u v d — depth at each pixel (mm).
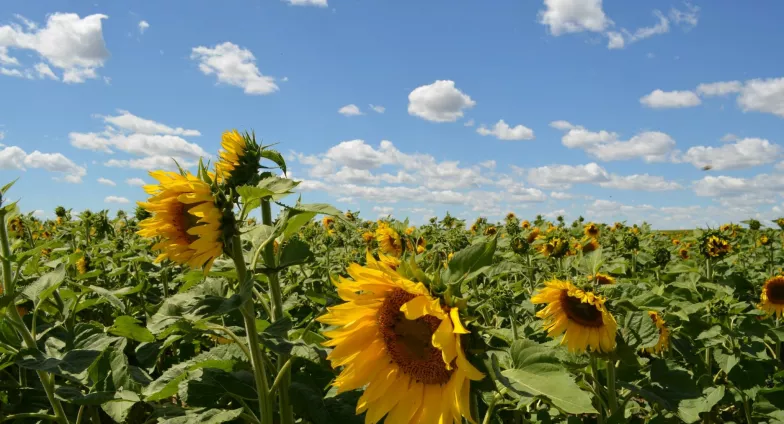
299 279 7828
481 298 6059
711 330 5582
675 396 4008
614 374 4246
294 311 6273
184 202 3150
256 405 3949
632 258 10250
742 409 5781
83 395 3703
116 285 8367
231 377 3828
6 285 3801
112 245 9453
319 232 13555
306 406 3504
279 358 3781
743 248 13078
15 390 4598
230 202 3238
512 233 11219
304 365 4250
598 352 4133
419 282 2385
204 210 3123
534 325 5133
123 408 3904
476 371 2182
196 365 3939
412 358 2670
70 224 11969
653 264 9781
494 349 2314
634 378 4660
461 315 2305
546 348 2271
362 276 2615
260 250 3402
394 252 8250
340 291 2674
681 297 6723
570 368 4152
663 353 5645
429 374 2615
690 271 7688
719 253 7793
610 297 4312
